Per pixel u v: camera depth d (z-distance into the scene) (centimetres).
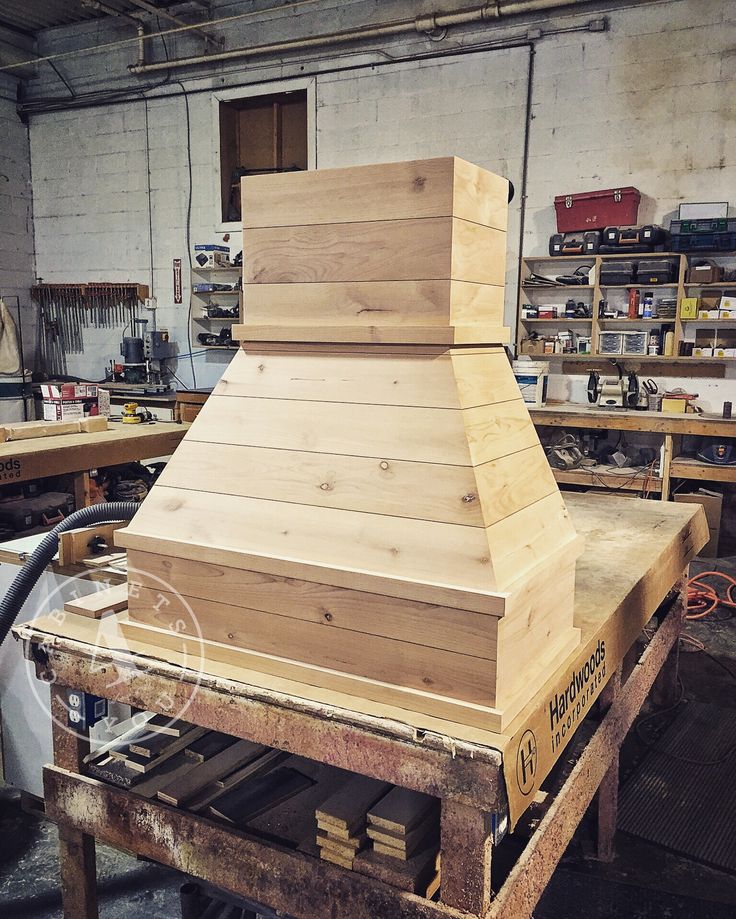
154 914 210
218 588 147
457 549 126
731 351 588
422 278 134
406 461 133
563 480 602
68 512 466
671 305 603
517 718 126
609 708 200
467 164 134
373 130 714
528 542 138
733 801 264
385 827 142
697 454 586
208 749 178
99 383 819
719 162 596
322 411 143
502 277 154
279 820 157
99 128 853
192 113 798
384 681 133
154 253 845
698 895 221
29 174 905
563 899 218
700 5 585
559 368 671
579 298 657
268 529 143
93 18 830
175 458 156
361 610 133
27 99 884
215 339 782
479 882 123
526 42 643
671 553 242
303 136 784
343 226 140
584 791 176
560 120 642
